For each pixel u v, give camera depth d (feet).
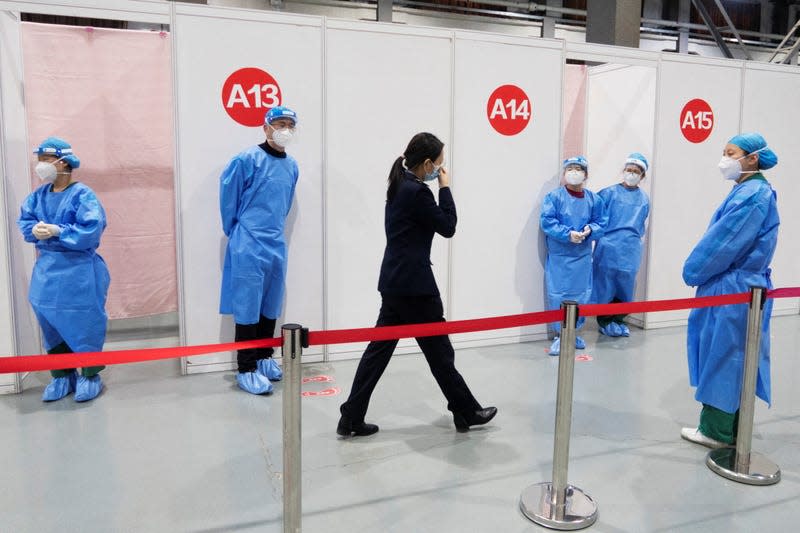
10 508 7.68
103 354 6.09
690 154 16.81
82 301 11.02
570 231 14.32
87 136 14.08
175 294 15.39
